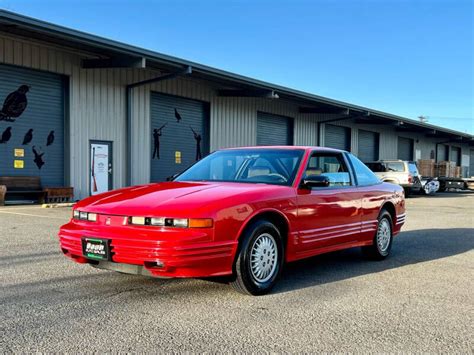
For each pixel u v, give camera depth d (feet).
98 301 14.14
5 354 10.15
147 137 58.54
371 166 77.10
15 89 46.55
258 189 15.38
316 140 90.79
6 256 20.45
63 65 49.44
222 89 68.44
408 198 73.10
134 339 11.14
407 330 12.19
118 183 55.06
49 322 12.22
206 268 13.56
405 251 24.13
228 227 13.89
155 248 13.01
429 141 136.15
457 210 50.14
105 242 13.67
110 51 46.62
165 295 14.89
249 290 14.67
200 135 67.15
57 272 17.63
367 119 99.45
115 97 54.60
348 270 19.31
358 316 13.24
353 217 19.20
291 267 19.89
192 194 14.64
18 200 47.24
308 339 11.39
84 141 51.62
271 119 80.38
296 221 16.21
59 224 31.09
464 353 10.77
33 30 40.01
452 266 20.40
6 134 46.26
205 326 12.12
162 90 60.03
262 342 11.12
